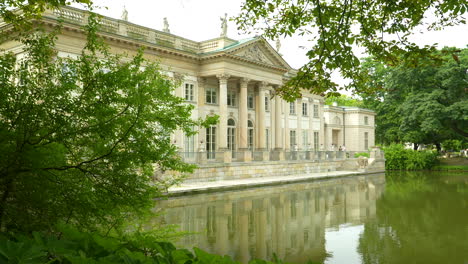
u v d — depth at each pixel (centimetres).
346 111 6588
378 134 6525
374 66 5872
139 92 550
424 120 5222
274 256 389
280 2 930
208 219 1695
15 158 509
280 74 4219
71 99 557
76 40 2683
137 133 566
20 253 321
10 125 529
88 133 554
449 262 1091
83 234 410
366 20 886
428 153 5834
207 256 364
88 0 696
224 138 3528
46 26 2481
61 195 569
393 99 5719
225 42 3603
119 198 597
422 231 1500
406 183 3622
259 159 3806
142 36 3191
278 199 2400
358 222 1686
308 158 4472
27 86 546
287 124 4697
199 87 3647
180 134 3409
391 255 1159
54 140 532
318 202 2292
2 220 530
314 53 838
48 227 542
